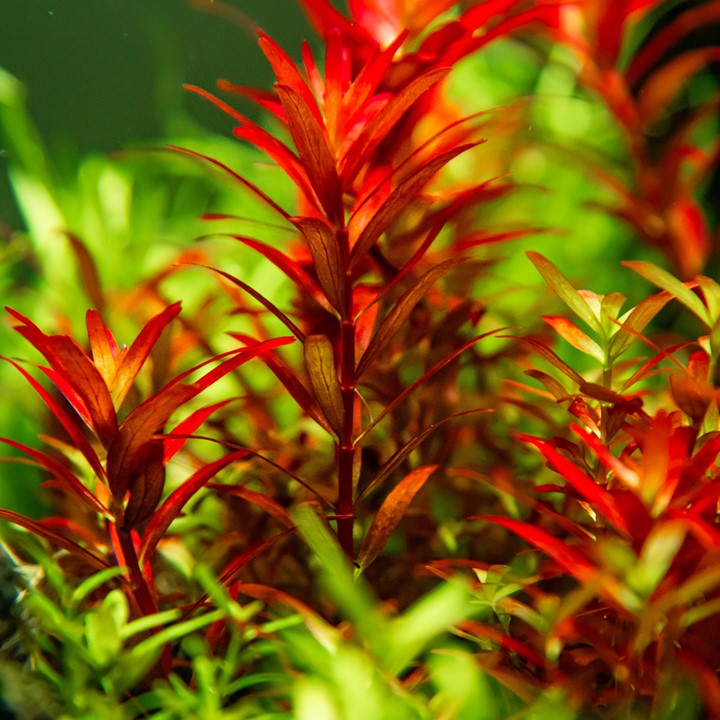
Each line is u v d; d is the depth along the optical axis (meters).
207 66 1.24
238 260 0.76
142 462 0.54
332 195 0.54
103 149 1.29
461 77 0.91
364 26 0.60
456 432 0.60
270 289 0.70
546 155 0.71
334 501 0.56
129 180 0.91
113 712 0.53
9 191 1.09
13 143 0.89
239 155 0.90
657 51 0.68
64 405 0.63
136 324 0.66
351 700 0.51
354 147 0.54
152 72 1.28
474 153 0.70
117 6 1.27
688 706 0.52
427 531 0.60
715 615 0.52
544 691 0.53
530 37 0.81
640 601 0.51
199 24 1.26
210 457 0.62
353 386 0.55
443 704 0.53
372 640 0.52
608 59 0.67
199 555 0.60
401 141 0.58
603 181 0.67
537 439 0.54
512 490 0.56
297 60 1.24
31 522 0.54
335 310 0.54
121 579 0.55
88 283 0.65
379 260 0.58
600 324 0.54
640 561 0.51
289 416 0.65
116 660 0.53
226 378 0.65
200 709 0.53
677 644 0.53
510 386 0.63
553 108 0.86
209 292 0.66
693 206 0.67
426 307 0.60
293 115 0.53
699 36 0.79
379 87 0.57
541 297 0.66
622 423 0.54
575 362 0.69
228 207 0.87
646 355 0.69
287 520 0.55
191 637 0.55
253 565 0.59
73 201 0.85
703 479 0.53
